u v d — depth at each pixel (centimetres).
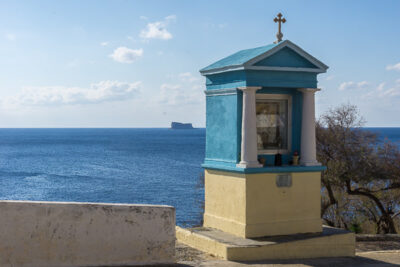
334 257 1272
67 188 7156
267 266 1058
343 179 2445
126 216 891
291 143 1353
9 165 11331
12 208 845
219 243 1170
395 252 1405
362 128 2556
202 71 1392
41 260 848
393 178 2469
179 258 1126
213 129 1374
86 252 866
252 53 1323
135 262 893
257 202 1248
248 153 1245
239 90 1270
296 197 1302
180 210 4978
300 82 1310
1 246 838
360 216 2662
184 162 12138
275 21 1368
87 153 16138
